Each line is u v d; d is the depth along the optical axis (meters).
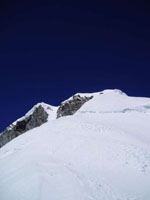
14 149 22.36
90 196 12.29
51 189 12.60
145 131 26.80
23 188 12.95
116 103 43.28
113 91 59.56
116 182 14.06
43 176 13.91
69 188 12.73
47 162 16.00
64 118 31.42
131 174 15.12
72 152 18.12
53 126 26.81
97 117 33.22
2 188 13.73
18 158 18.28
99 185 13.55
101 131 23.88
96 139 21.12
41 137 23.05
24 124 81.19
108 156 17.55
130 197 12.61
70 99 66.88
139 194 12.93
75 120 28.92
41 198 11.88
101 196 12.44
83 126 25.52
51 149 19.03
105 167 15.84
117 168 15.80
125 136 23.14
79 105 62.06
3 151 24.67
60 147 19.30
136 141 21.95
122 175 14.92
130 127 28.16
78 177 14.19
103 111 39.16
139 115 34.38
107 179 14.32
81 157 17.22
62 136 22.25
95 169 15.47
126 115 34.53
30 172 14.61
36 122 76.88
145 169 15.90
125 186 13.68
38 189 12.62
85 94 65.56
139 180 14.45
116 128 26.31
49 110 79.44
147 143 22.20
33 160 16.61
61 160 16.70
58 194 12.16
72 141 20.55
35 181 13.39
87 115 34.88
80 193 12.40
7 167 17.03
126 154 18.08
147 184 14.03
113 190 13.18
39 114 78.19
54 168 15.05
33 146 20.50
